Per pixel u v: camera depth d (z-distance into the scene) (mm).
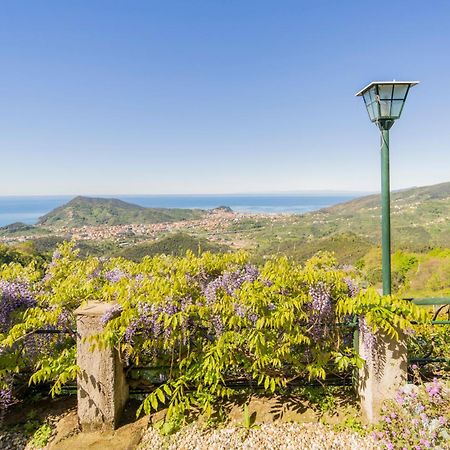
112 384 2559
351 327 2809
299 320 2676
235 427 2539
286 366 2852
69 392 3053
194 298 2688
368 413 2559
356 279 2764
